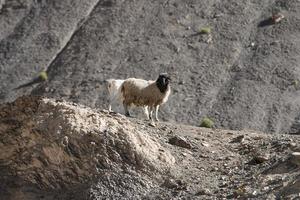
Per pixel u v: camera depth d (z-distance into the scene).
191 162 54.34
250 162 52.97
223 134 63.47
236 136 62.59
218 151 57.19
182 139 57.62
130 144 52.97
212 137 61.91
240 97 193.38
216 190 48.31
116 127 54.34
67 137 53.16
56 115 55.28
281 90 196.62
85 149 52.69
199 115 185.62
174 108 188.88
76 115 54.69
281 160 50.19
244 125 178.62
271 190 44.78
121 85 80.69
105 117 55.62
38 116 56.00
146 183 50.81
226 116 183.88
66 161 52.88
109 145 52.72
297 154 48.69
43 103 57.03
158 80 77.25
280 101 190.25
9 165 55.38
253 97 192.88
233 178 50.03
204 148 57.56
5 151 56.16
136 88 78.56
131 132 54.50
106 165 51.94
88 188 50.91
